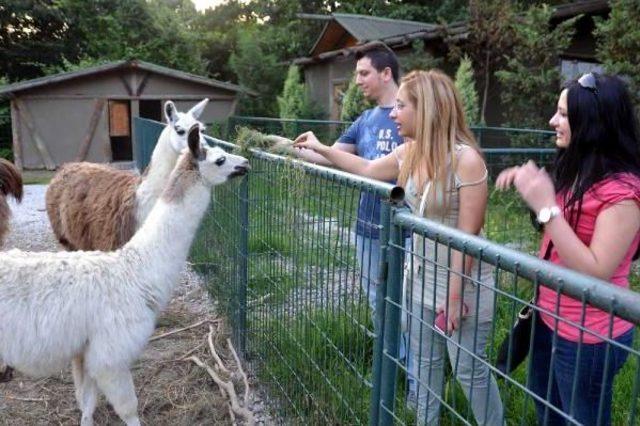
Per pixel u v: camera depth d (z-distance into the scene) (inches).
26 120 668.7
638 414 108.2
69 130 684.7
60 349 109.3
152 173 178.9
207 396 141.2
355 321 90.8
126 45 992.9
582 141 72.8
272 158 122.3
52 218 216.2
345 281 92.4
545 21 418.6
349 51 615.2
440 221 98.2
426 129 95.7
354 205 89.7
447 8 938.1
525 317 81.2
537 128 414.3
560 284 47.3
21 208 404.5
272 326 132.7
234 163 123.3
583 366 72.8
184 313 193.3
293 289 116.5
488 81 475.5
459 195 95.8
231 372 151.8
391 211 72.7
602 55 358.9
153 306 117.2
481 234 102.3
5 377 145.3
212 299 203.2
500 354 84.4
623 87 72.8
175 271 119.7
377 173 123.5
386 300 75.1
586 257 66.9
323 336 101.3
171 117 196.4
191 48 1062.4
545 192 68.4
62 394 141.6
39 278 109.0
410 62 474.3
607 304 43.3
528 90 410.0
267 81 882.8
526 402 52.9
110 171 203.2
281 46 1098.1
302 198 108.6
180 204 119.2
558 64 437.7
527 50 415.8
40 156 680.4
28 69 965.8
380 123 139.1
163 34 1024.9
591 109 71.7
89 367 112.3
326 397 101.7
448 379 113.7
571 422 47.0
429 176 96.6
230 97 761.0
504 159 218.5
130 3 1016.9
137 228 176.2
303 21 1107.9
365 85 139.0
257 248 141.2
